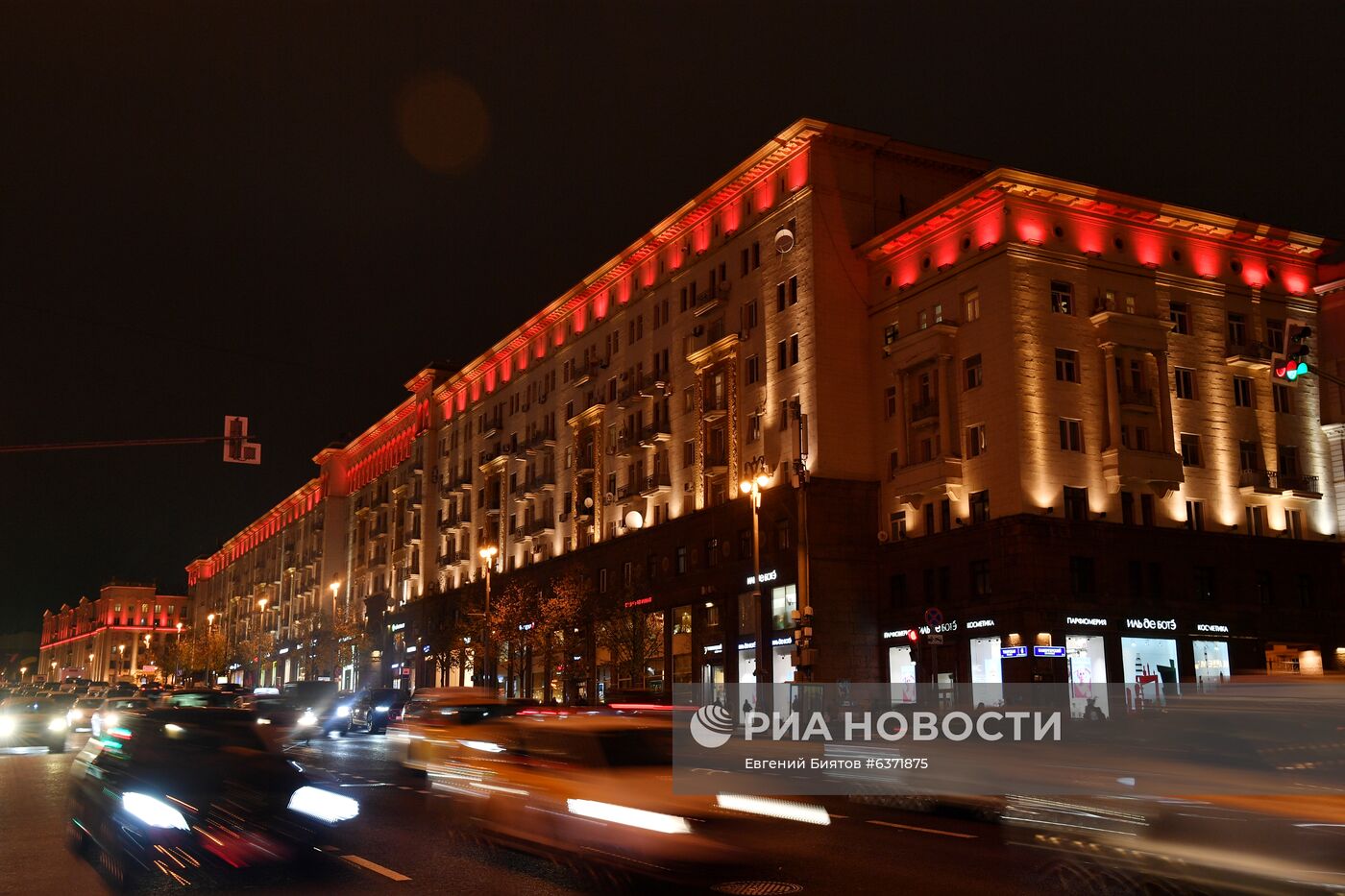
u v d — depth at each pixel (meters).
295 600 134.12
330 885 11.00
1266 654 47.47
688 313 63.44
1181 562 47.97
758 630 48.78
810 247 54.44
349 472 125.56
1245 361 52.03
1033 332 47.44
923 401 51.25
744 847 10.10
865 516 52.72
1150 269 50.88
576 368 75.38
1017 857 12.52
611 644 60.47
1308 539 52.16
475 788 13.50
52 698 37.62
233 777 12.10
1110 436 47.78
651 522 64.62
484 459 87.31
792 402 54.69
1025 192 48.41
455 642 78.88
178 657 155.25
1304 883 10.03
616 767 10.77
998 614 45.44
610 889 10.57
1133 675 45.91
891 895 10.35
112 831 11.73
